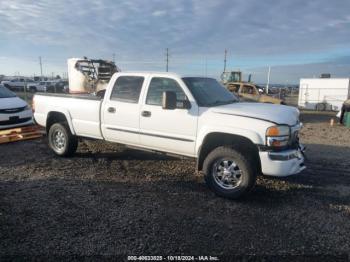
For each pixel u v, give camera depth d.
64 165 6.59
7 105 9.33
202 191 5.21
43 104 7.42
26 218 4.10
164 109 5.26
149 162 6.88
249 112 4.82
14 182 5.50
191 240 3.62
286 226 4.02
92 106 6.45
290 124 4.78
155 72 5.75
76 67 20.05
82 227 3.87
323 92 30.64
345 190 5.38
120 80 6.15
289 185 5.58
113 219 4.11
